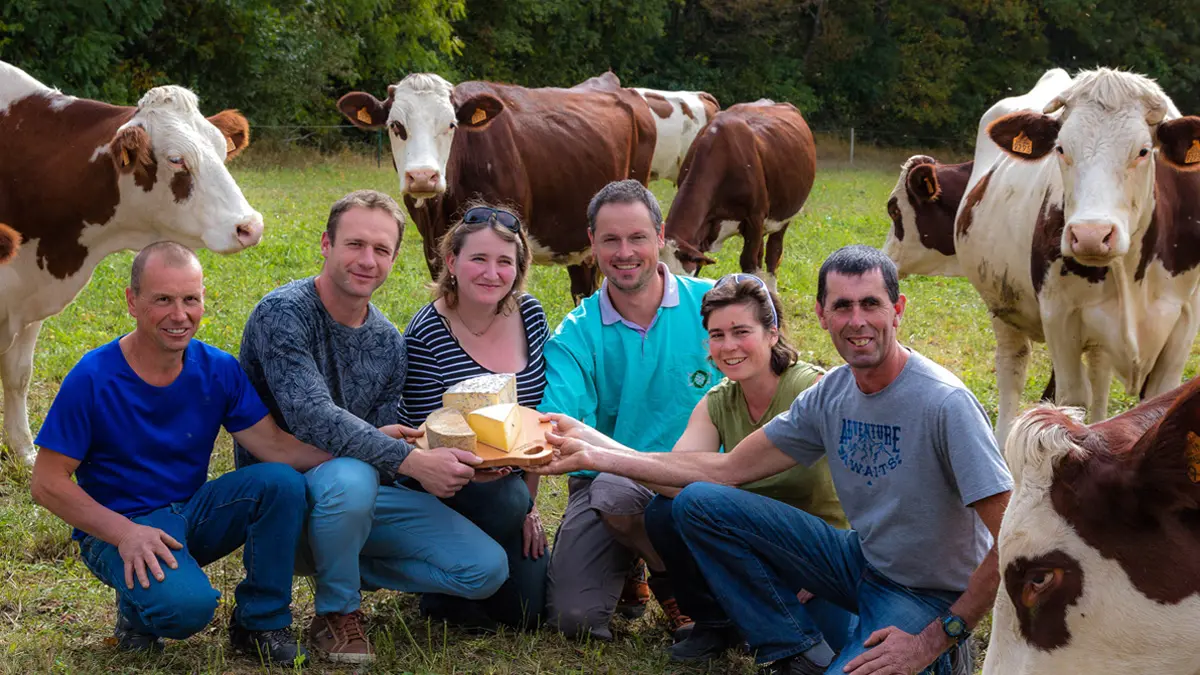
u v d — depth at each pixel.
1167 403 2.61
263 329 3.76
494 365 4.10
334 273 3.76
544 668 3.79
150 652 3.72
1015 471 2.57
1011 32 39.06
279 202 15.96
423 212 8.02
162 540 3.53
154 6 23.11
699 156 9.91
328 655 3.74
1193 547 2.40
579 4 33.81
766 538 3.56
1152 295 5.58
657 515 3.77
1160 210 5.39
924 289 11.09
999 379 6.85
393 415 4.02
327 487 3.64
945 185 7.82
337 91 29.67
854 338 3.25
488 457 3.63
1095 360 6.00
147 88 24.28
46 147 5.51
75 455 3.54
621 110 9.74
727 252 13.42
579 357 4.13
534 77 34.38
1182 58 40.16
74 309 8.63
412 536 3.85
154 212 5.60
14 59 22.02
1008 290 6.48
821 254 13.41
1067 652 2.52
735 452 3.68
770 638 3.58
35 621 3.98
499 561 3.83
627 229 3.98
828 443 3.49
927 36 38.81
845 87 38.84
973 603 3.18
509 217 3.98
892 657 3.18
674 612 4.16
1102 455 2.46
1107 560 2.46
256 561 3.66
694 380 4.16
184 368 3.68
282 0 26.25
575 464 3.67
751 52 38.19
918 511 3.32
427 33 29.59
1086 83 5.29
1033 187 6.12
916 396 3.29
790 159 10.90
